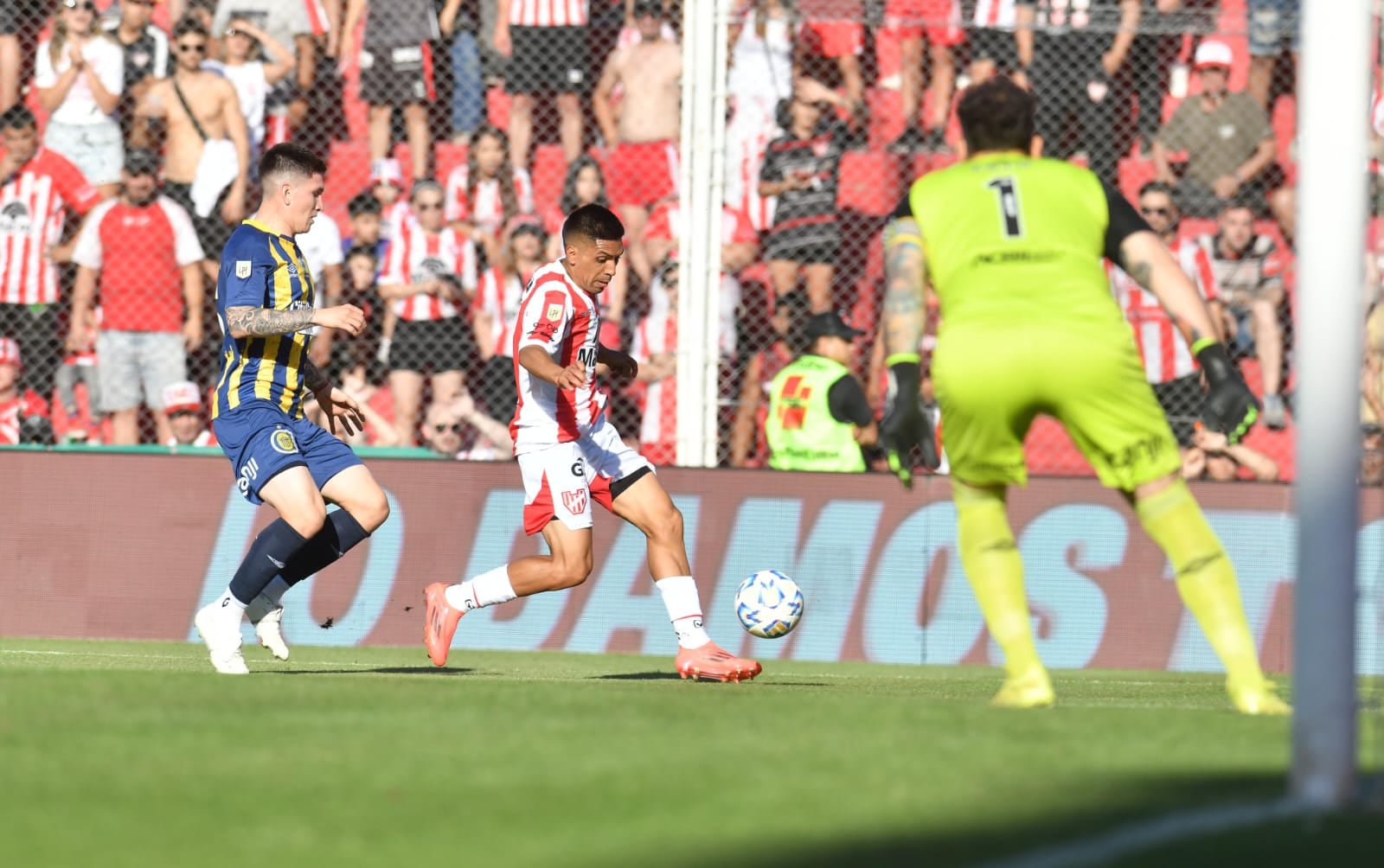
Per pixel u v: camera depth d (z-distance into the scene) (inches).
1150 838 368.2
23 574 1391.5
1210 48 1552.7
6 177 1561.3
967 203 685.3
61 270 1560.0
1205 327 685.3
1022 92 706.8
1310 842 366.9
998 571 705.0
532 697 682.8
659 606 1336.1
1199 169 1551.4
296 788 427.2
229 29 1612.9
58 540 1391.5
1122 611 1320.1
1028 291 665.0
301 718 579.2
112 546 1387.8
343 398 970.7
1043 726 581.0
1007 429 681.0
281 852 348.2
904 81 1576.0
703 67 1352.1
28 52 1592.0
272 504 903.7
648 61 1574.8
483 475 1362.0
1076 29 1413.6
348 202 1644.9
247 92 1608.0
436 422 1512.1
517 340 965.2
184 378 1536.7
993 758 489.4
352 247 1553.9
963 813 396.8
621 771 455.8
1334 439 439.8
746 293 1520.7
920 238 698.2
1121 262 693.9
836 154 1533.0
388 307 1524.4
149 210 1535.4
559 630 1344.7
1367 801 421.7
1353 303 450.0
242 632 1370.6
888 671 1240.8
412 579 1362.0
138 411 1534.2
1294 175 1561.3
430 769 458.0
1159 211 1521.9
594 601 1342.3
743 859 339.9
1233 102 1550.2
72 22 1588.3
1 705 609.9
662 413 1525.6
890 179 1571.1
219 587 1379.2
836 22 1445.6
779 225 1520.7
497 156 1569.9
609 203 1574.8
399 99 1600.6
